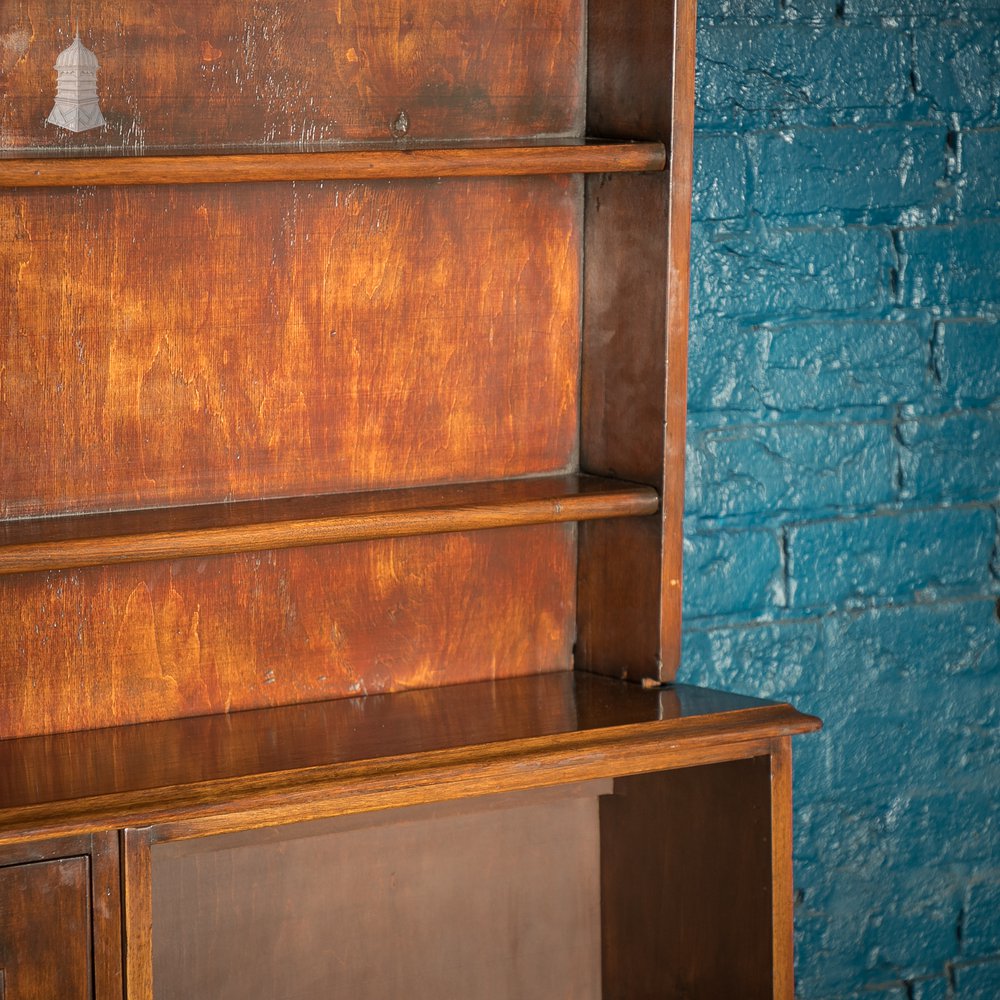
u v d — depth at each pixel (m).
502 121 2.01
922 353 2.45
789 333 2.36
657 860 2.11
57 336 1.81
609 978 2.23
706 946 2.04
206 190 1.86
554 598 2.12
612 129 2.00
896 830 2.52
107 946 1.59
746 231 2.31
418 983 2.13
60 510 1.83
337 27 1.90
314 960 2.06
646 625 2.03
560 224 2.07
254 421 1.92
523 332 2.06
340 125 1.92
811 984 2.48
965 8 2.42
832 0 2.33
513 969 2.19
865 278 2.39
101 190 1.81
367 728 1.86
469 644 2.08
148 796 1.61
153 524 1.77
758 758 1.93
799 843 2.46
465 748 1.77
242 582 1.93
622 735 1.85
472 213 2.01
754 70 2.29
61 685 1.84
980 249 2.46
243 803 1.63
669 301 1.95
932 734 2.53
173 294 1.86
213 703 1.93
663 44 1.91
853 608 2.45
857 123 2.36
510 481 2.07
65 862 1.56
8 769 1.70
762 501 2.37
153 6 1.80
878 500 2.45
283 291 1.92
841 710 2.46
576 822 2.21
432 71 1.96
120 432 1.85
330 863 2.06
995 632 2.56
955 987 2.59
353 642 2.01
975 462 2.51
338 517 1.80
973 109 2.43
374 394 1.99
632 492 1.97
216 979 2.00
